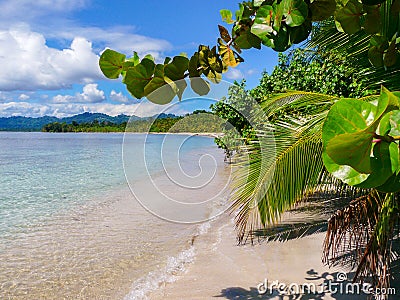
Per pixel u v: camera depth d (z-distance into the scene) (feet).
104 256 25.16
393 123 2.64
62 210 41.98
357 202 13.67
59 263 24.20
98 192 53.78
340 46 14.79
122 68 4.99
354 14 4.61
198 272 20.30
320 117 14.01
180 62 4.91
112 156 116.16
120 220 35.68
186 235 27.86
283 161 13.57
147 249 25.86
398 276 14.33
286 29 4.34
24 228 34.14
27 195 52.60
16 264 24.18
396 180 2.85
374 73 12.90
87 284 20.56
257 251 21.89
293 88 29.73
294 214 26.91
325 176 14.58
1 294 19.63
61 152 133.39
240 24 5.22
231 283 18.33
